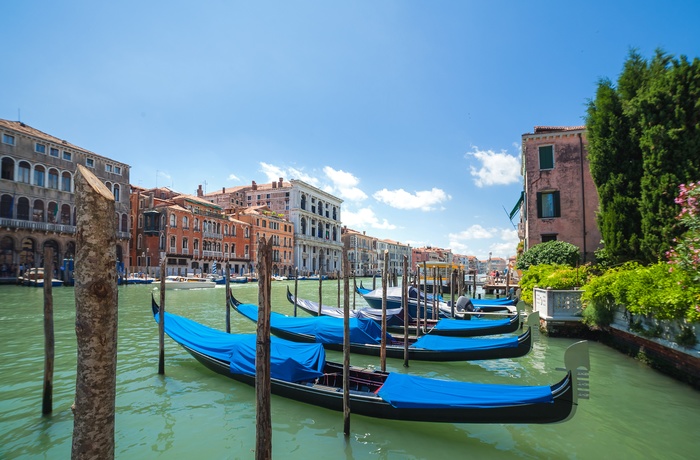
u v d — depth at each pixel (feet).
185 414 21.72
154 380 27.20
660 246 36.32
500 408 17.11
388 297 66.95
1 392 24.53
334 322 37.14
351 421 20.48
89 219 6.74
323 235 272.92
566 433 19.19
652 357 28.12
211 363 27.68
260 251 12.37
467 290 110.93
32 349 35.55
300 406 22.38
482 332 41.11
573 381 16.08
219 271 175.11
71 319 51.75
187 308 70.59
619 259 42.11
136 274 138.82
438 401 18.02
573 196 64.69
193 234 161.07
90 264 6.73
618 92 45.50
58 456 17.07
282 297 98.53
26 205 113.60
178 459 17.07
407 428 19.79
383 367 26.76
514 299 62.80
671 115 36.55
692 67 35.70
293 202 239.09
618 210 42.57
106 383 6.93
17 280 103.96
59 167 121.08
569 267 47.47
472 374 29.89
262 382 12.09
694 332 22.06
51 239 116.88
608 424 20.03
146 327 47.98
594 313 35.22
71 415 21.06
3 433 18.99
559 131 65.82
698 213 24.85
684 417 20.61
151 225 145.28
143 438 18.95
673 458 16.85
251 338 26.96
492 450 17.70
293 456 17.31
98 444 6.84
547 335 40.47
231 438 19.01
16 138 111.45
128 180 141.38
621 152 43.78
